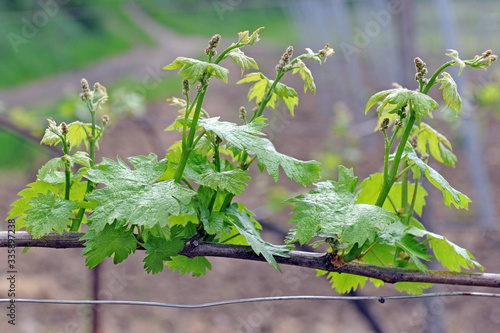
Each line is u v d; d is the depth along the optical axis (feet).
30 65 57.47
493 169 28.84
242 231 3.92
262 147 3.78
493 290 20.51
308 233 3.75
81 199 4.30
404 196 4.66
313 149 34.58
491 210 24.95
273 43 81.51
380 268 4.16
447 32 23.30
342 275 4.83
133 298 20.90
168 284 22.13
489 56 3.68
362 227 3.73
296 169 3.86
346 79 43.88
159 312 20.26
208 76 3.71
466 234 23.45
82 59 64.34
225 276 23.08
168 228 3.70
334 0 35.99
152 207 3.54
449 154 4.78
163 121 37.58
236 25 98.63
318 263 4.09
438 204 26.48
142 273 22.52
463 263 4.43
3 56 55.93
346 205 3.85
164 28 89.56
